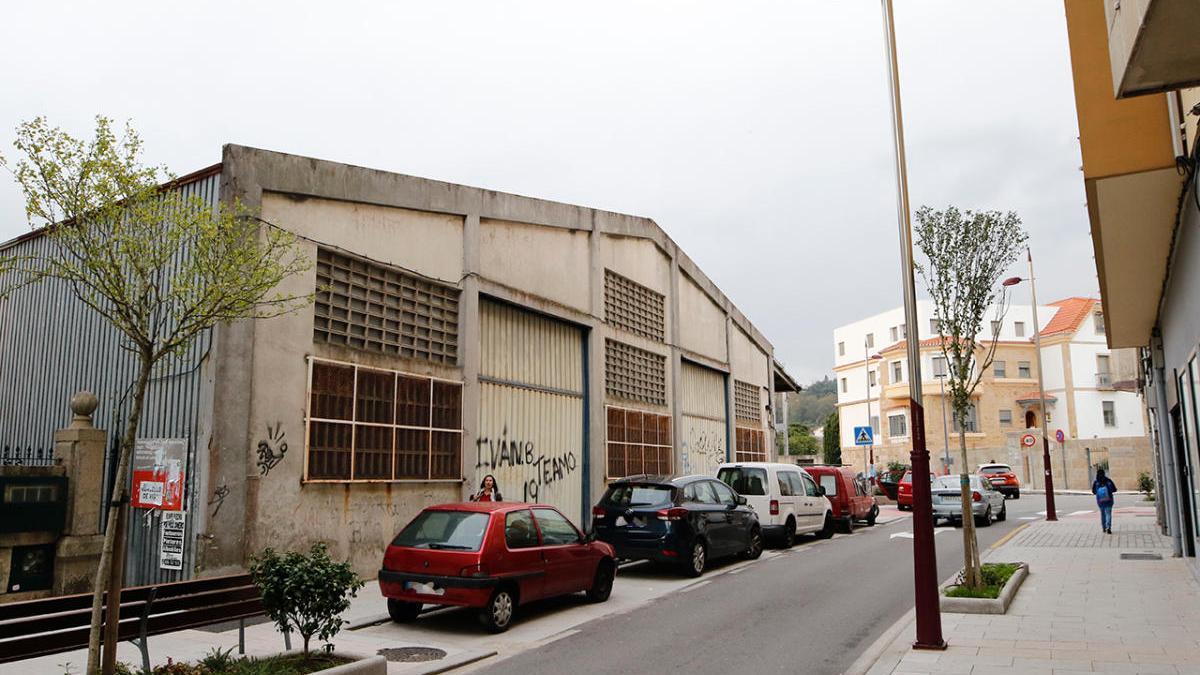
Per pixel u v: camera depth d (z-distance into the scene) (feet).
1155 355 50.88
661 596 40.34
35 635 21.74
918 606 27.84
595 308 66.54
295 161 40.63
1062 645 27.78
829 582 44.29
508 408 56.24
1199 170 26.55
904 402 195.31
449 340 50.72
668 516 44.65
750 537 53.62
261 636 29.89
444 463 48.75
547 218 60.90
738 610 36.40
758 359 114.62
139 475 38.37
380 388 44.62
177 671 22.57
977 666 25.12
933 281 40.88
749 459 105.40
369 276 45.14
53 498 36.17
